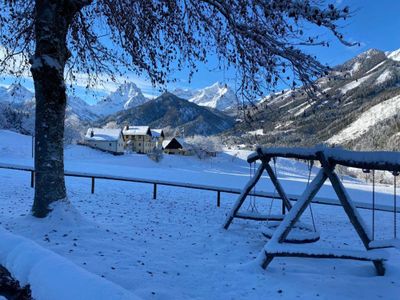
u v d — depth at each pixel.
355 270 5.45
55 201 6.78
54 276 1.95
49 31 6.66
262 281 4.75
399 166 4.32
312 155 5.50
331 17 5.45
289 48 6.29
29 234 6.06
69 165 40.94
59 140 6.92
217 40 7.41
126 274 4.57
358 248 7.16
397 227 10.48
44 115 6.79
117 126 103.19
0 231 2.79
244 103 7.07
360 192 31.61
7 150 50.38
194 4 7.57
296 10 5.47
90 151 69.56
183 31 7.91
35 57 6.67
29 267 2.16
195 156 80.00
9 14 8.02
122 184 18.62
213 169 69.31
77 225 6.64
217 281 4.67
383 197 27.14
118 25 8.29
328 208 14.70
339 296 4.33
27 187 13.16
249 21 6.71
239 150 88.94
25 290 2.03
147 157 70.56
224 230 8.09
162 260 5.38
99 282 1.85
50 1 6.69
